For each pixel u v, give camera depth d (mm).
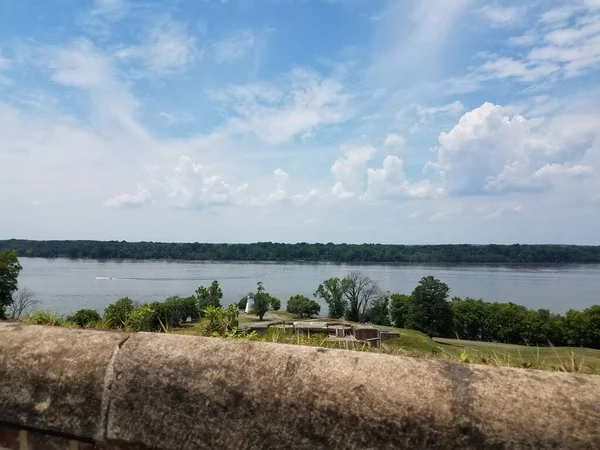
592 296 83188
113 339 1919
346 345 3928
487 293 86875
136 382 1727
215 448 1546
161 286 92250
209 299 48781
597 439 1199
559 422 1241
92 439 1772
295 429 1454
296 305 69312
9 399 1919
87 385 1803
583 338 44344
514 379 1368
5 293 32562
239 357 1646
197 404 1607
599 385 1308
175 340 1815
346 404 1421
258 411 1515
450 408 1334
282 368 1562
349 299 65062
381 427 1365
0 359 1990
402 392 1398
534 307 70312
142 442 1666
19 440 1909
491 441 1266
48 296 69000
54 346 1968
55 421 1823
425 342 27984
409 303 52562
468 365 1450
